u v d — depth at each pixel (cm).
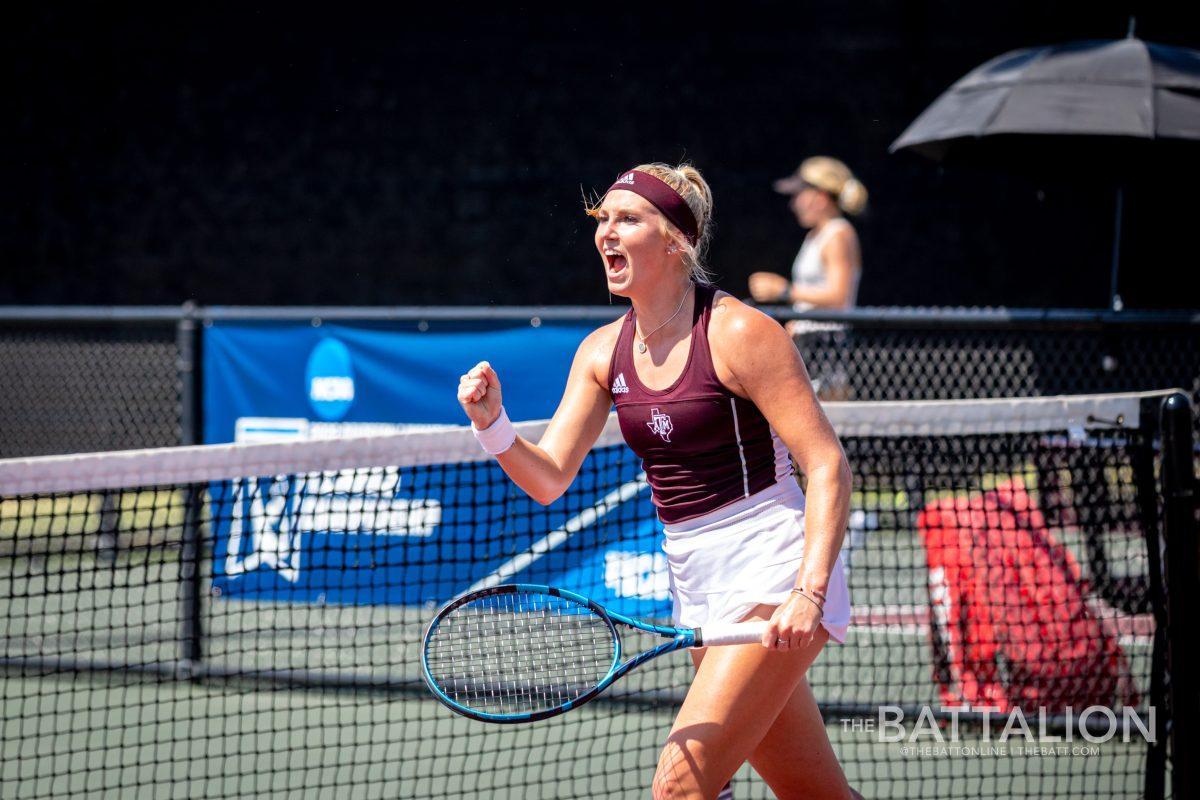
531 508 1162
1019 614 986
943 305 2428
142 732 1041
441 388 1216
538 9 2434
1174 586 783
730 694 619
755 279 1592
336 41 2445
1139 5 2175
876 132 2430
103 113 2450
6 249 2461
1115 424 855
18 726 1053
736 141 2444
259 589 1180
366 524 1190
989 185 2414
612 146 2453
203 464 862
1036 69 1295
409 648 1160
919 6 2409
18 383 1374
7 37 2438
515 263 2456
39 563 1373
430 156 2455
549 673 729
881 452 1017
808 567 597
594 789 935
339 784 871
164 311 1280
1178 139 1200
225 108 2452
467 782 945
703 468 648
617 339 670
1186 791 777
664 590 1144
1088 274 2402
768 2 2428
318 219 2462
